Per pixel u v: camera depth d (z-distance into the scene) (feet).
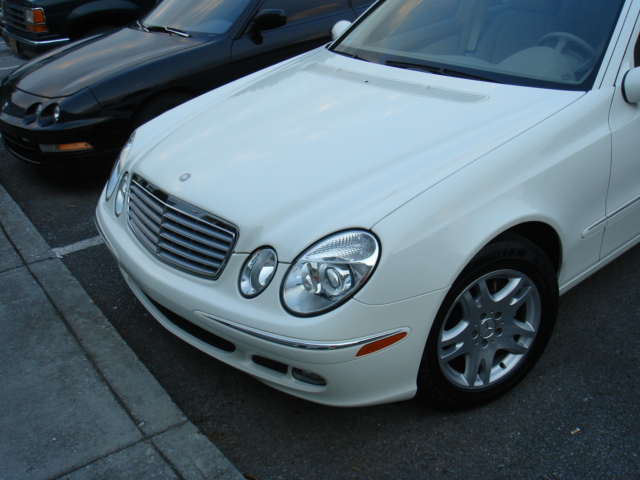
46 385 9.43
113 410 8.94
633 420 8.71
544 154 8.35
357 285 7.12
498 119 8.71
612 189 9.30
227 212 7.95
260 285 7.52
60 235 14.06
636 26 9.65
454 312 8.17
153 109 15.97
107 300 11.53
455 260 7.46
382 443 8.48
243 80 12.01
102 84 15.38
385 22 12.03
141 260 8.86
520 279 8.34
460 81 9.90
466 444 8.42
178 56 16.19
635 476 7.89
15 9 23.02
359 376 7.43
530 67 9.79
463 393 8.50
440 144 8.36
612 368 9.67
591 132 8.86
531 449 8.32
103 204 10.42
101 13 22.77
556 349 10.08
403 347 7.48
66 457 8.20
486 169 7.91
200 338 8.70
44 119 15.16
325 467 8.17
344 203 7.63
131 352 10.03
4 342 10.33
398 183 7.75
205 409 9.14
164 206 8.66
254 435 8.68
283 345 7.22
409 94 9.77
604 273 11.88
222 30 16.93
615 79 9.28
